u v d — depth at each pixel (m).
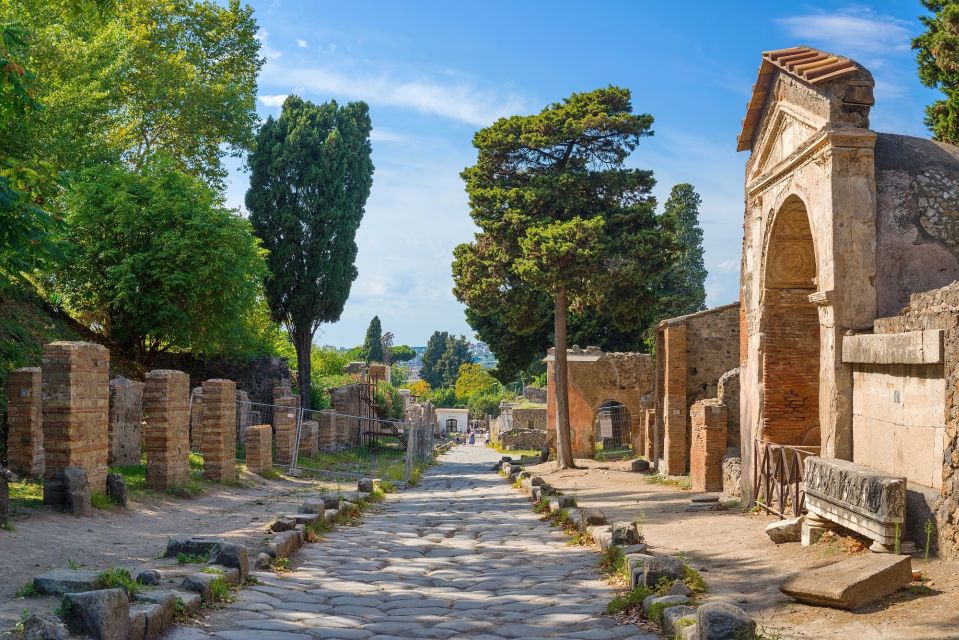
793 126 14.25
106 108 27.12
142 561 9.70
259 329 37.62
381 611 8.12
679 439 26.83
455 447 73.12
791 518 12.28
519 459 41.84
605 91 31.70
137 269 26.64
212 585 7.94
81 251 26.61
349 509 16.92
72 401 13.23
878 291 12.23
